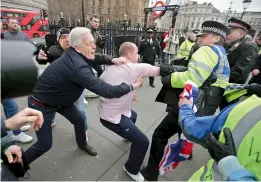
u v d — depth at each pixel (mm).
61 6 40875
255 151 627
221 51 1607
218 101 1729
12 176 933
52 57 2475
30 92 510
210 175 824
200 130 902
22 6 22375
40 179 1840
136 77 1636
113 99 1618
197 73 1438
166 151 1642
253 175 579
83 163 2080
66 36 2389
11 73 439
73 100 1782
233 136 699
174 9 6590
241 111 716
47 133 1702
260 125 638
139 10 46375
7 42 478
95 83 1473
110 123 1713
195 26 58031
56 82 1568
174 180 1927
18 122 797
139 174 1864
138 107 3596
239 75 2266
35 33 17141
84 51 1583
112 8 48969
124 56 1721
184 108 1062
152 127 2904
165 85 1601
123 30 6391
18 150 962
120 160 2154
